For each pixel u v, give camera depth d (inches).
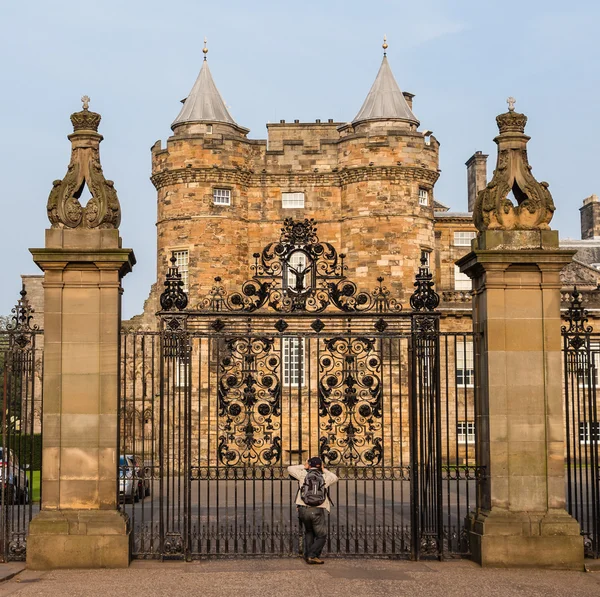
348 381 643.5
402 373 1589.6
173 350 628.4
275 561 620.1
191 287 1747.0
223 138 1770.4
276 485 1402.6
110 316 613.6
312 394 1560.0
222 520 882.1
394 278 1754.4
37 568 590.6
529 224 637.3
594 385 633.0
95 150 629.9
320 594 524.4
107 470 605.0
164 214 1788.9
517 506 612.1
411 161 1779.0
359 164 1772.9
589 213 2659.9
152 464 629.6
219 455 629.3
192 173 1759.4
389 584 549.3
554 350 623.5
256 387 1528.1
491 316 622.2
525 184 641.6
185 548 619.8
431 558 628.1
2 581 552.7
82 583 549.0
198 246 1753.2
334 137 1979.6
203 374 1556.3
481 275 637.3
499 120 650.8
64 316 613.0
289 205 1813.5
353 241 1779.0
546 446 617.6
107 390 609.6
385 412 1574.8
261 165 1812.3
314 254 658.2
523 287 626.5
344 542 724.7
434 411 706.2
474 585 547.5
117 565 594.2
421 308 641.6
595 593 528.7
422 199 1817.2
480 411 637.9
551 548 601.6
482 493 628.1
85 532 595.8
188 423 626.5
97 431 606.9
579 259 2404.0
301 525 645.9
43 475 602.9
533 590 534.9
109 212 621.3
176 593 523.8
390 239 1759.4
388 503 1085.8
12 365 621.6
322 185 1812.3
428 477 642.8
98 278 615.2
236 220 1779.0
